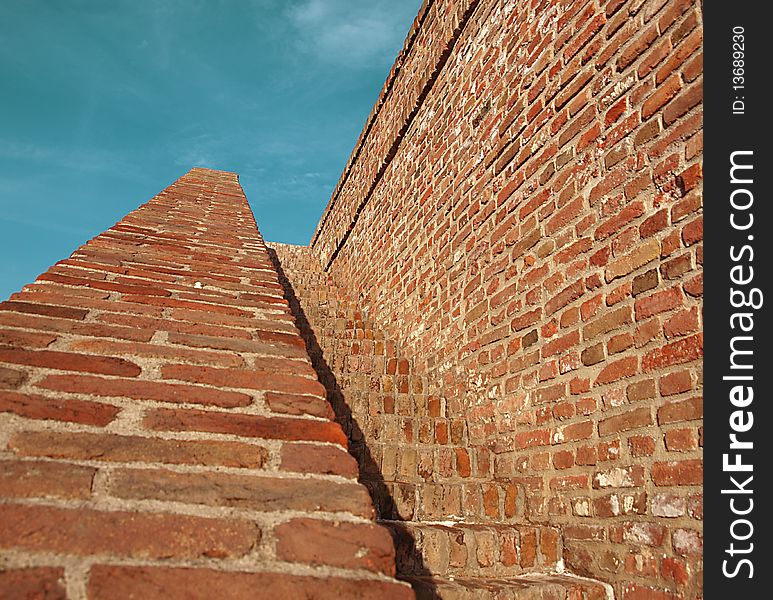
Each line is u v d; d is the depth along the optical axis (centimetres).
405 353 443
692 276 192
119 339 163
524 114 315
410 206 484
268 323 199
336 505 123
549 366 261
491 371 308
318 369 380
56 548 99
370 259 589
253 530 112
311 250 974
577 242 255
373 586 109
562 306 259
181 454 125
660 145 215
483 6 387
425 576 202
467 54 405
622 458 208
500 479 277
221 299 215
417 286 440
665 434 192
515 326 294
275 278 255
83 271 214
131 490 114
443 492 243
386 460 266
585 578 211
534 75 310
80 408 130
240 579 102
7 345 146
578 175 262
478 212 355
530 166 302
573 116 271
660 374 198
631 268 220
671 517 183
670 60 217
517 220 308
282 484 125
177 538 106
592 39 265
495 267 324
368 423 294
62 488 110
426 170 456
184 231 316
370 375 398
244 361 167
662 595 181
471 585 191
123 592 95
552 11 301
